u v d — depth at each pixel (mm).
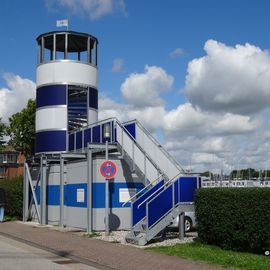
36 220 26953
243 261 11367
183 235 16797
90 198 19500
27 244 16812
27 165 27297
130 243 15922
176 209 16312
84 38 29375
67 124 27375
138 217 16953
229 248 13648
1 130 43062
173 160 17656
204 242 14891
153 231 15633
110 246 15266
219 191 13891
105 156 20266
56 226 23531
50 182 25547
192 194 16750
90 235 18562
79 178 21688
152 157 18484
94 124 22547
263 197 12430
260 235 12430
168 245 15156
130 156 19312
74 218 22078
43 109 27875
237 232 13125
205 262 11664
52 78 27781
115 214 20625
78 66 27969
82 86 27969
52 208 25047
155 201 15875
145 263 11820
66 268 11469
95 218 20250
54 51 28156
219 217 13820
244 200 12961
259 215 12492
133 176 21109
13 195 30203
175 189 16422
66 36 28234
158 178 17719
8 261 12555
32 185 26641
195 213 15180
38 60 28781
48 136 27469
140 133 19203
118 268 11297
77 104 28109
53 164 25375
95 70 28875
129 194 20938
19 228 22562
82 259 12938
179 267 11094
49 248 15109
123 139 19812
